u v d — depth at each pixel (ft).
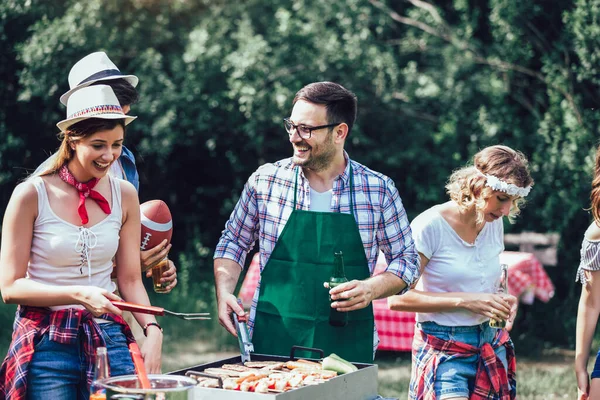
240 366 13.80
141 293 13.96
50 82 49.14
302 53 53.31
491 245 17.21
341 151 15.85
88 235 13.07
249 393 11.64
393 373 34.22
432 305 16.44
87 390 12.80
